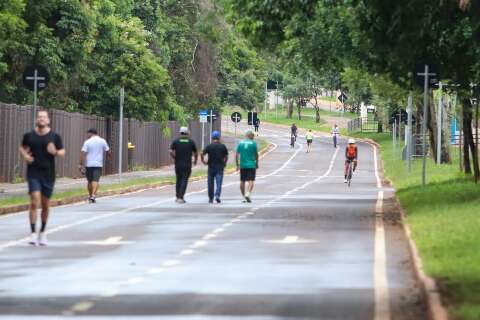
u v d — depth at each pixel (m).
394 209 73.62
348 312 28.95
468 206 61.84
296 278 36.19
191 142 82.19
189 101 194.25
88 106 146.62
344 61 85.88
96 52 143.88
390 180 125.56
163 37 181.12
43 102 133.12
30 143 48.16
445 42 73.25
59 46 121.19
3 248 46.72
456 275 32.59
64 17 122.69
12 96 121.75
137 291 33.12
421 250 40.50
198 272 37.94
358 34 79.12
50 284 34.84
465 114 88.69
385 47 70.94
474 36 62.12
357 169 169.12
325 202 83.06
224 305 30.23
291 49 87.56
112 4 139.00
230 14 74.31
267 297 31.78
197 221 62.19
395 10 66.88
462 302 27.56
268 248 46.47
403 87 84.38
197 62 194.00
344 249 45.97
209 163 82.06
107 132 145.50
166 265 40.19
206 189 107.50
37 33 118.00
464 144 99.94
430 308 27.38
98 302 30.88
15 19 99.19
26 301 31.09
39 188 48.22
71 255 43.88
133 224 59.88
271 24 69.12
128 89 149.38
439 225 50.41
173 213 69.38
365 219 63.81
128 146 154.88
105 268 39.31
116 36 140.38
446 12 67.12
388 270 38.44
